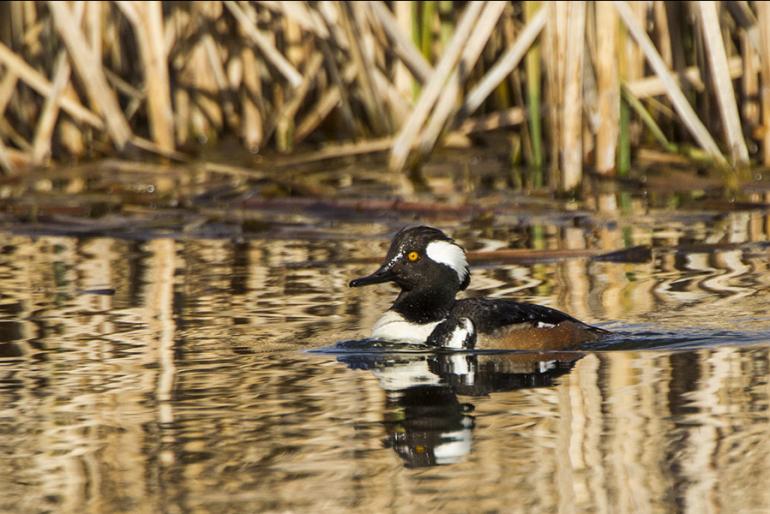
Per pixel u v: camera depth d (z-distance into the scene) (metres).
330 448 7.99
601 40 19.41
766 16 19.53
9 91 22.47
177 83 23.67
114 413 8.84
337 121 25.27
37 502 7.16
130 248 16.36
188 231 17.38
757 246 15.29
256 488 7.29
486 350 10.84
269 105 24.80
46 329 11.57
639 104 20.58
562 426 8.32
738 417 8.38
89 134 23.08
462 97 23.02
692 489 7.11
